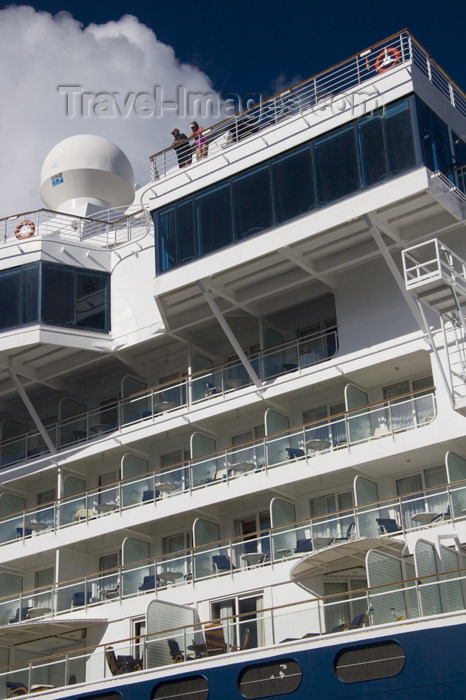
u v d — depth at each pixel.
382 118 32.25
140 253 39.66
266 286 35.38
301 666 26.52
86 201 46.84
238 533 35.56
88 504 39.25
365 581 31.73
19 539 38.88
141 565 36.47
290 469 33.56
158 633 30.41
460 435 30.44
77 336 38.78
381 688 25.16
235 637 28.77
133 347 38.94
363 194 31.75
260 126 36.00
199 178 35.94
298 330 37.31
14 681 33.34
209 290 35.00
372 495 32.44
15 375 39.81
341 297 34.78
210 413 36.56
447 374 31.34
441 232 31.97
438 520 30.06
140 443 38.72
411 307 31.81
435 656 24.75
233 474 35.53
